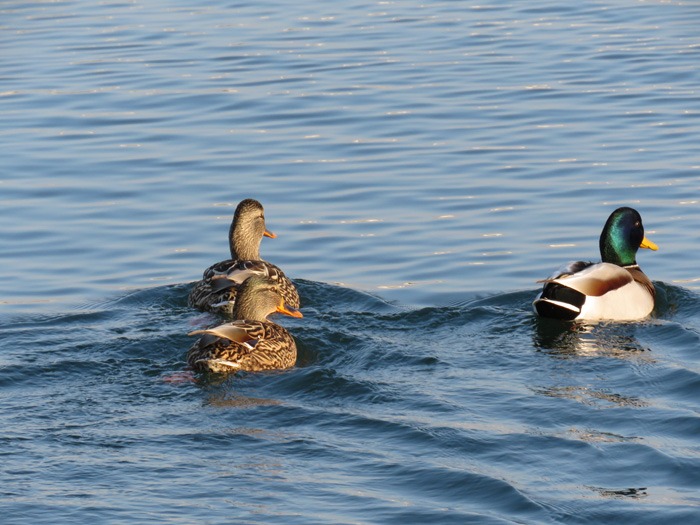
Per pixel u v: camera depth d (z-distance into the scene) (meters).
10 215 19.44
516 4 34.25
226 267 15.80
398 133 22.94
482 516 9.76
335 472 10.59
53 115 24.67
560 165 20.94
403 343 14.21
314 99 25.20
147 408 12.14
